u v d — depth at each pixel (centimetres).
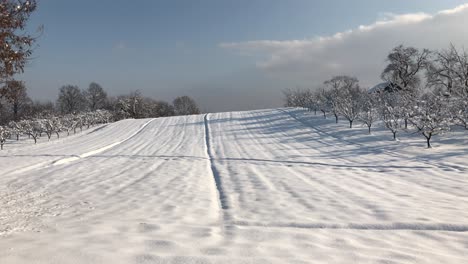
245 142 2753
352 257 405
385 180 1096
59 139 3656
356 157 1725
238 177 1238
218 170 1459
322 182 1077
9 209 726
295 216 632
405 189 931
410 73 4697
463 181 1035
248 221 597
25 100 5994
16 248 424
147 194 912
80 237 477
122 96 7731
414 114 1973
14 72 714
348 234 513
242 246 443
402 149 1872
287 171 1366
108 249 419
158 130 4122
